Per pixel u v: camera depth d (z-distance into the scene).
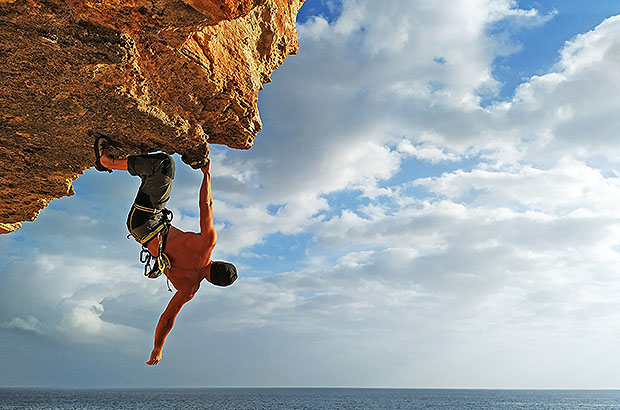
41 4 6.39
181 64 8.05
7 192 10.63
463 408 174.38
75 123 8.48
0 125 8.56
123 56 7.18
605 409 170.88
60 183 10.32
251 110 9.46
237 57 9.12
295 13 11.27
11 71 7.38
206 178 9.21
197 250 8.63
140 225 8.37
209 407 155.62
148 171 8.38
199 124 9.05
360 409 160.25
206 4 6.51
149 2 6.46
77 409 138.50
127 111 8.13
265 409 147.88
